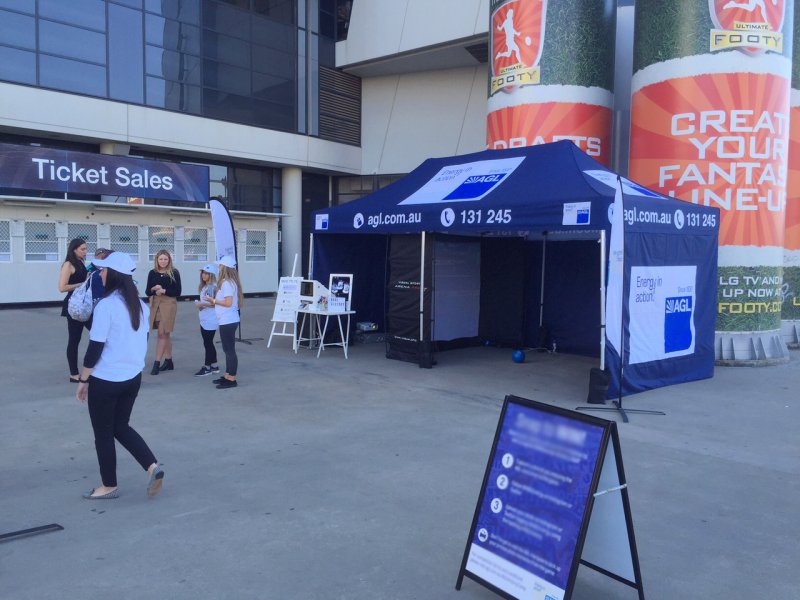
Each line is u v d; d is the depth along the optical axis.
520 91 12.60
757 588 3.61
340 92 26.06
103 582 3.54
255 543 4.03
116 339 4.48
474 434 6.39
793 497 4.95
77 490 4.84
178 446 5.92
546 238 11.70
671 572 3.77
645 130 11.21
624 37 13.86
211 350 9.07
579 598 3.48
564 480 3.15
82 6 19.16
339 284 10.77
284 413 7.12
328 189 27.45
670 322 8.84
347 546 4.01
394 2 23.52
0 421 6.61
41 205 17.38
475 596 3.46
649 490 5.05
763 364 10.53
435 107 25.34
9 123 17.92
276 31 23.94
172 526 4.25
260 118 23.64
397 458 5.66
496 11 13.00
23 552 3.86
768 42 10.37
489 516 3.42
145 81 20.56
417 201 9.85
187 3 21.44
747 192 10.48
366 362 10.29
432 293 10.35
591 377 7.73
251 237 22.28
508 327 11.98
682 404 7.84
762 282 10.61
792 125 12.80
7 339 11.98
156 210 19.45
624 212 7.72
